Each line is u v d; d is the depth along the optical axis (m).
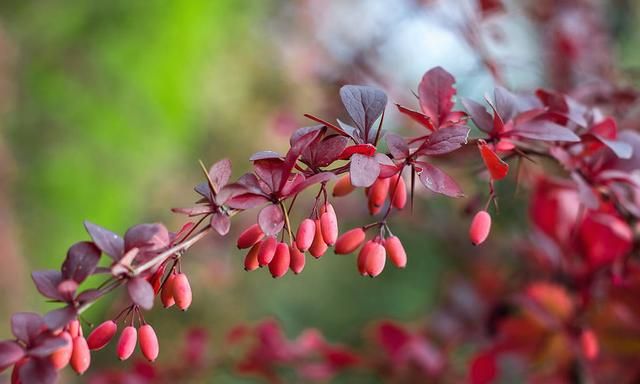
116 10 2.09
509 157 0.58
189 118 2.08
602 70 0.92
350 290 1.93
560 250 0.70
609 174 0.58
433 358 0.83
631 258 0.69
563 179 0.70
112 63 2.06
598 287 0.69
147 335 0.49
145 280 0.48
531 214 0.71
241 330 0.86
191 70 2.10
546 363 0.71
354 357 0.83
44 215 1.87
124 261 0.48
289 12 1.89
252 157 0.49
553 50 0.94
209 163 2.06
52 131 1.96
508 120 0.53
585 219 0.67
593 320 0.68
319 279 2.02
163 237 0.49
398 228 1.40
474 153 0.66
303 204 1.15
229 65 2.08
